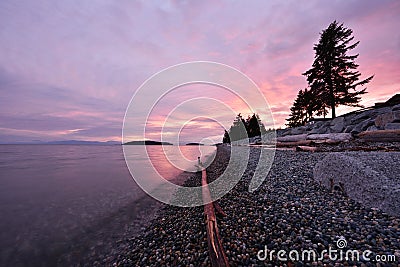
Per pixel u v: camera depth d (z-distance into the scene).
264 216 3.35
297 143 12.92
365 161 3.65
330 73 19.39
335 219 2.83
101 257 3.30
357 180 3.35
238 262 2.26
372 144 8.54
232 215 3.62
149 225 4.34
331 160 4.12
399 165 3.39
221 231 3.04
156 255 2.97
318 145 10.69
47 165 16.62
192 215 4.35
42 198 7.20
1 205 6.45
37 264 3.24
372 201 2.99
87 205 6.25
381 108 12.77
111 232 4.21
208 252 2.68
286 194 4.20
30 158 23.83
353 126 13.24
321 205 3.38
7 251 3.62
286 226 2.87
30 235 4.25
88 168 14.58
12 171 13.57
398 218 2.60
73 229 4.50
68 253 3.50
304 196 3.93
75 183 9.56
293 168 6.29
